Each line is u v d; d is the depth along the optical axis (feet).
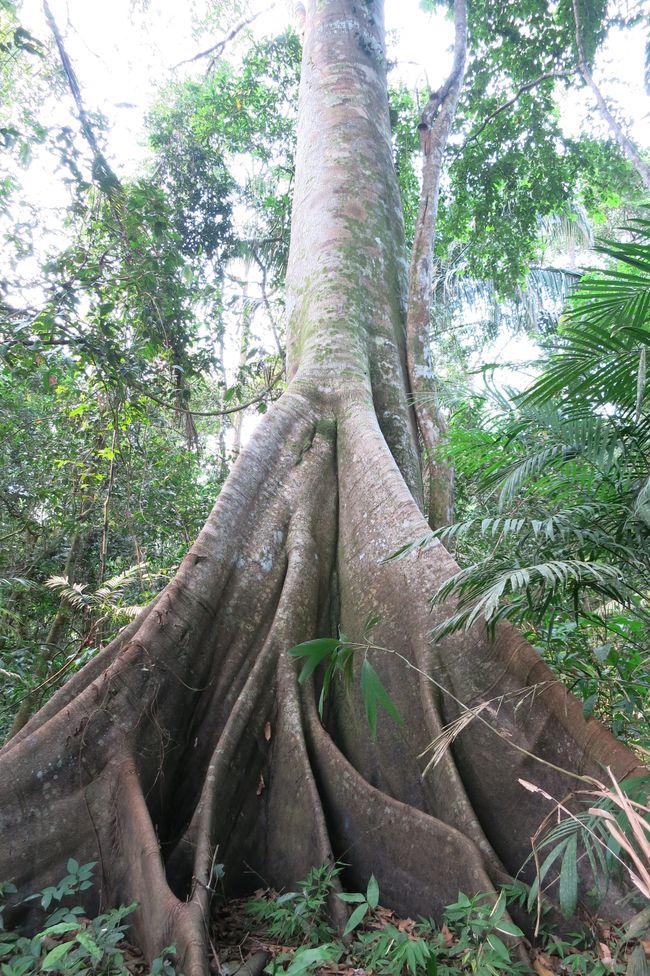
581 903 9.51
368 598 14.61
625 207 47.60
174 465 36.78
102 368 25.17
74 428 35.14
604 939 8.92
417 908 10.39
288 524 16.42
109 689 12.35
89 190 26.53
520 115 40.34
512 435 11.58
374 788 11.82
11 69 31.04
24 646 30.04
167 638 13.29
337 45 27.22
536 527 9.37
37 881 10.65
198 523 35.60
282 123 45.55
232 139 46.03
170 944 8.73
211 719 13.47
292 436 17.99
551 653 15.44
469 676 12.03
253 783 12.83
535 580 9.93
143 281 27.12
